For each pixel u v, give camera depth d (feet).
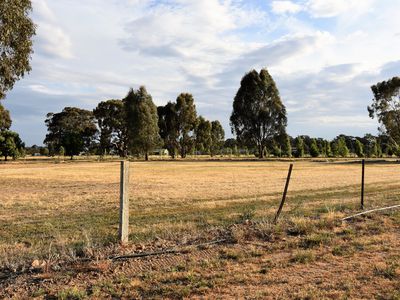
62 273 20.02
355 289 17.47
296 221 30.78
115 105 333.01
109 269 20.56
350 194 61.46
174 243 25.89
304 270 20.39
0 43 65.98
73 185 84.33
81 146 319.47
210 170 140.05
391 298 16.33
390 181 87.10
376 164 179.83
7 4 63.16
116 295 17.19
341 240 26.55
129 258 22.34
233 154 388.16
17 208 49.93
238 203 51.78
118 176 113.09
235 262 21.89
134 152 269.85
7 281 19.16
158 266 21.25
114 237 28.89
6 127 292.40
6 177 108.88
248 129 264.93
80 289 17.88
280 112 262.06
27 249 26.86
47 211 47.47
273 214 39.09
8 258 23.11
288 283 18.45
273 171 131.34
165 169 148.36
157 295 17.13
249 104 262.88
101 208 49.44
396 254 23.06
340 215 34.78
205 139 360.89
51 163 226.99
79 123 379.55
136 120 264.72
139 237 29.22
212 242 25.81
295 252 23.67
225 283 18.43
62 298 16.79
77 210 48.08
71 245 27.22
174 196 60.39
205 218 39.52
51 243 27.25
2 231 35.32
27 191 71.72
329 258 22.43
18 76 72.49
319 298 16.38
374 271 19.97
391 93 226.79
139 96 267.80
